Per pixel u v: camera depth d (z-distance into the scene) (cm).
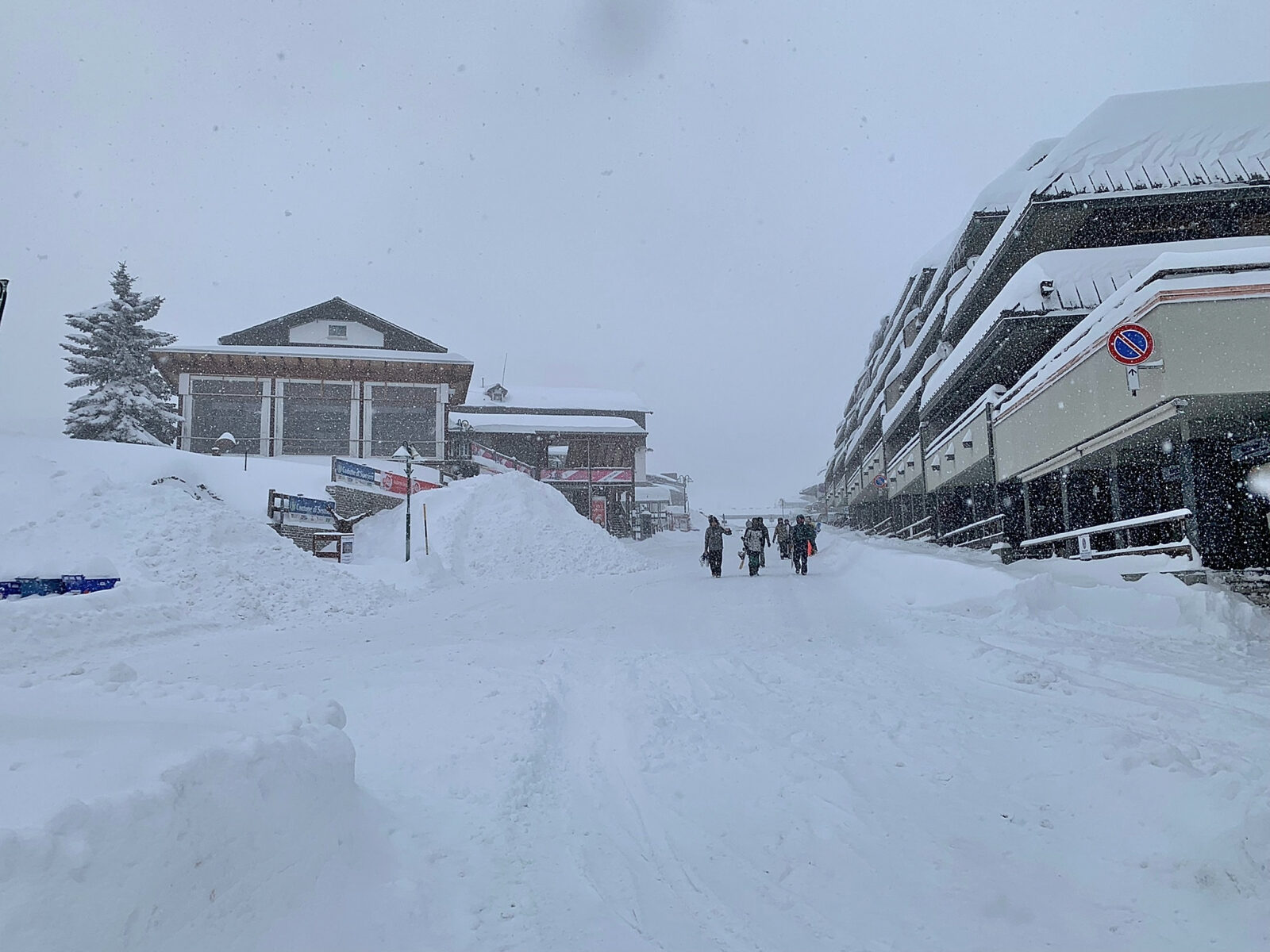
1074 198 2053
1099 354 1473
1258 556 1338
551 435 5541
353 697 696
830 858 394
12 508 1505
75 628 1041
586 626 1193
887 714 626
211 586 1374
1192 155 2069
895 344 4512
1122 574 1320
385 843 378
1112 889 348
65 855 210
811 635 1044
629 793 492
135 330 4109
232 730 339
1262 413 1288
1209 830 372
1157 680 705
